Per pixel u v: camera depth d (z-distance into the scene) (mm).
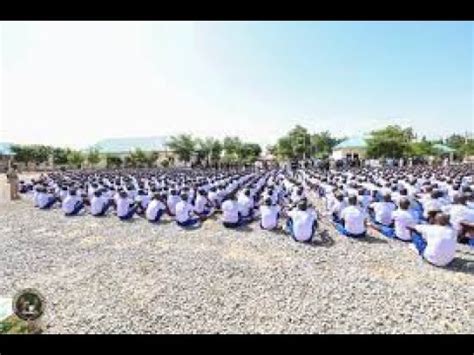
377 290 7230
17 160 61188
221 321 6098
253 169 49281
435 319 6082
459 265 8633
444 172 30359
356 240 11000
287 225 12055
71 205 16031
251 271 8422
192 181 22312
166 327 5926
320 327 5855
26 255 9922
